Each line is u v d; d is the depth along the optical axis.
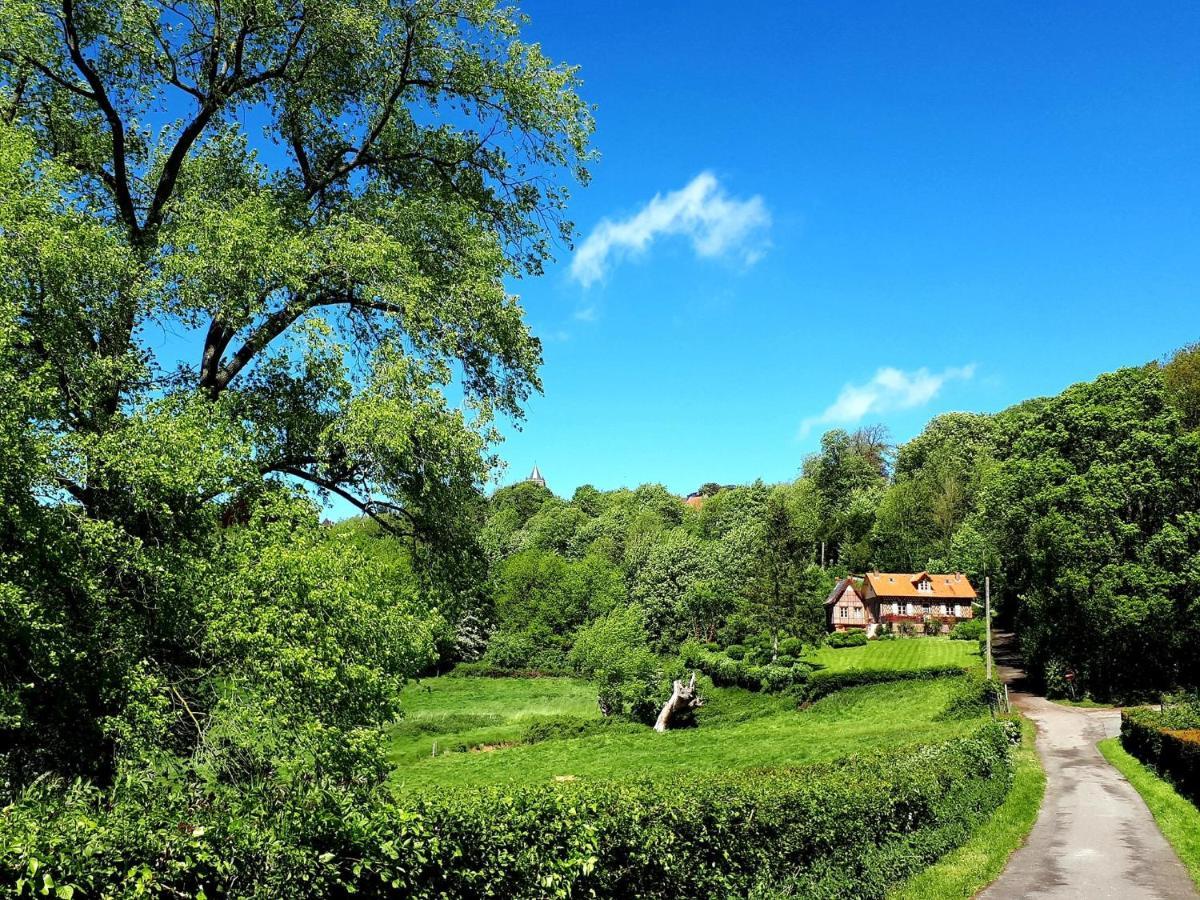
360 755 11.24
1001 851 16.05
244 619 11.36
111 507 11.95
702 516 123.25
